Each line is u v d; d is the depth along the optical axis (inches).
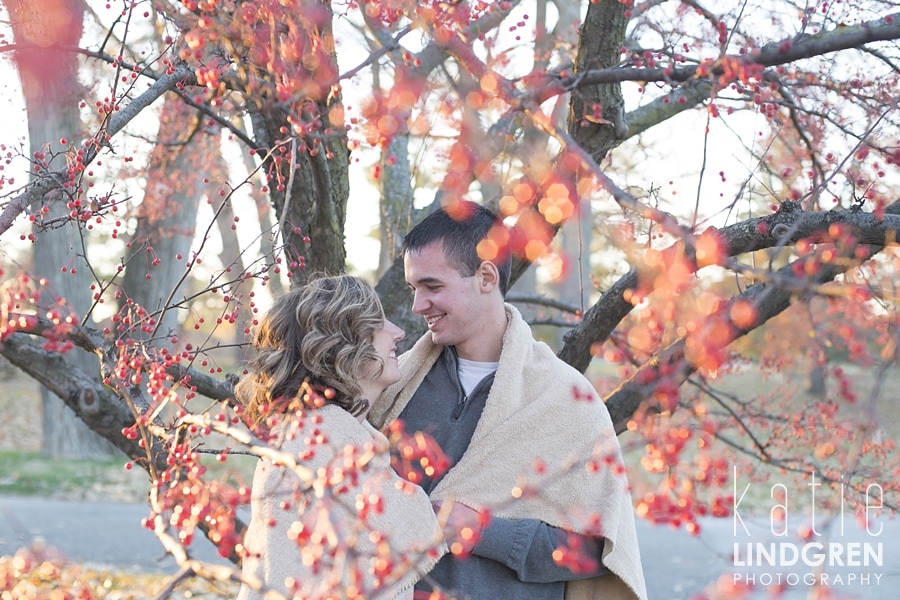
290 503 71.9
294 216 123.0
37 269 367.2
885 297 54.9
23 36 117.1
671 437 69.2
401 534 76.2
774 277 52.8
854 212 83.0
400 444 69.7
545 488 86.4
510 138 107.6
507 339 93.8
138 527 313.9
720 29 80.7
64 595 79.0
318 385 82.3
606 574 89.0
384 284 137.1
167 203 186.2
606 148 107.2
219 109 141.3
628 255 111.7
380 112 90.5
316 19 87.1
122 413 129.0
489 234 85.0
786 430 157.9
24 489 378.6
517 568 82.7
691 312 67.1
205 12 87.2
